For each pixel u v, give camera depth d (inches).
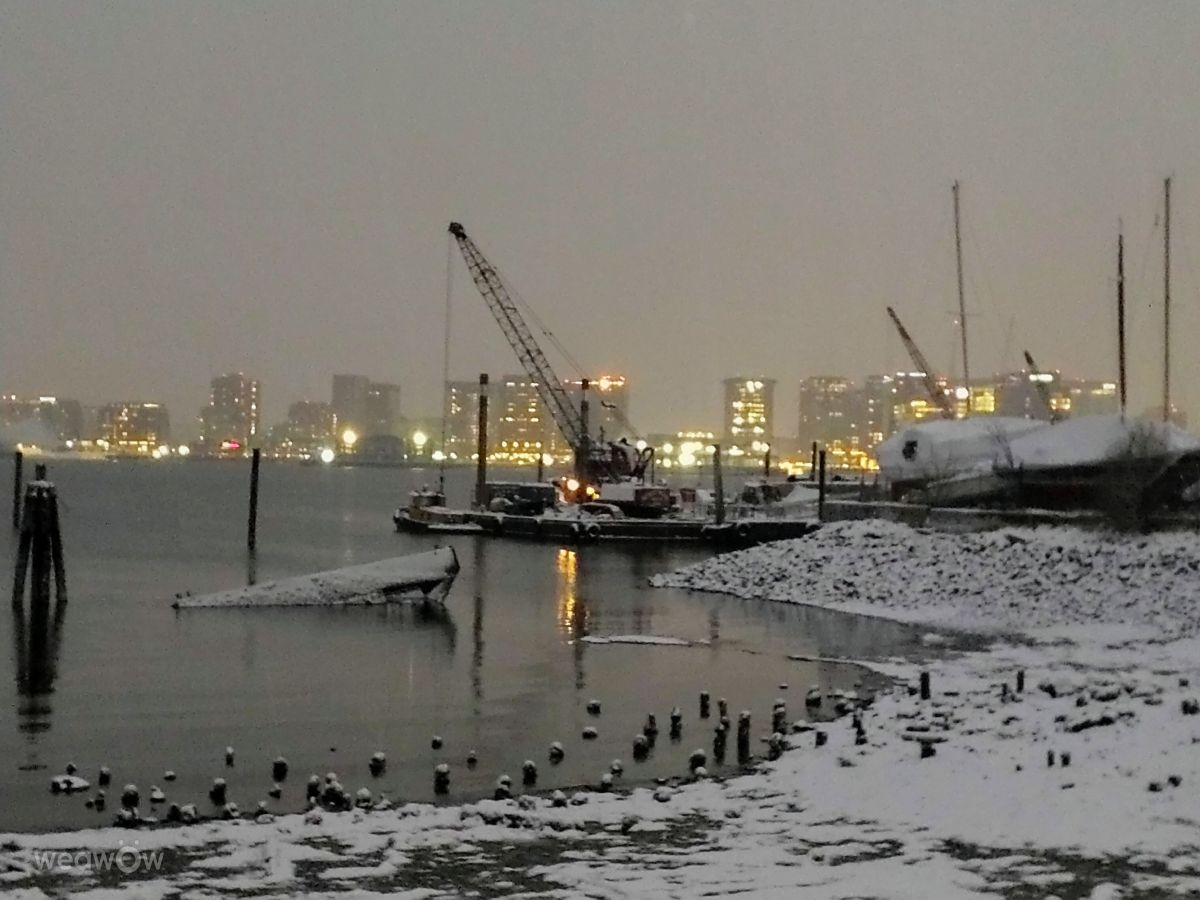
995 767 706.2
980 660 1256.8
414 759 831.7
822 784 714.8
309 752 846.5
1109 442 2325.3
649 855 565.6
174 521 4175.7
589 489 4030.5
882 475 3284.9
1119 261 3590.1
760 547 2097.7
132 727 919.7
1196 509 1936.5
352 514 4891.7
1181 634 1403.8
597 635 1441.9
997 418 3132.4
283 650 1296.8
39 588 1630.2
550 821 635.5
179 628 1450.5
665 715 989.8
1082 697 865.5
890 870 526.3
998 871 522.3
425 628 1482.5
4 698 1026.1
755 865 542.9
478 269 4128.9
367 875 529.3
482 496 3973.9
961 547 1809.8
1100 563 1627.7
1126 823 585.0
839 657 1289.4
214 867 539.2
